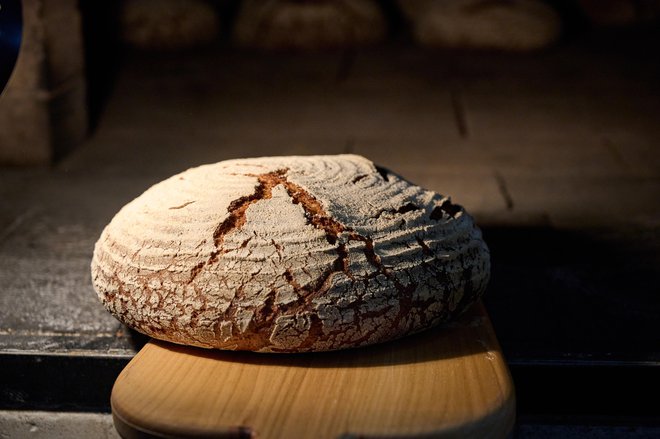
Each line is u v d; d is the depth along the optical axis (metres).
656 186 2.87
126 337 1.72
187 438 1.19
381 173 1.64
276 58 4.37
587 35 4.56
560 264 2.13
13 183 3.01
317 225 1.43
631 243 2.29
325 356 1.40
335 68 4.20
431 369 1.35
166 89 3.97
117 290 1.45
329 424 1.19
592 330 1.73
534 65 4.15
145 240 1.45
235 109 3.78
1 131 3.21
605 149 3.29
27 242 2.35
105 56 4.23
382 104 3.79
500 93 3.86
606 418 1.62
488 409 1.22
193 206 1.48
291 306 1.35
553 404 1.62
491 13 4.37
